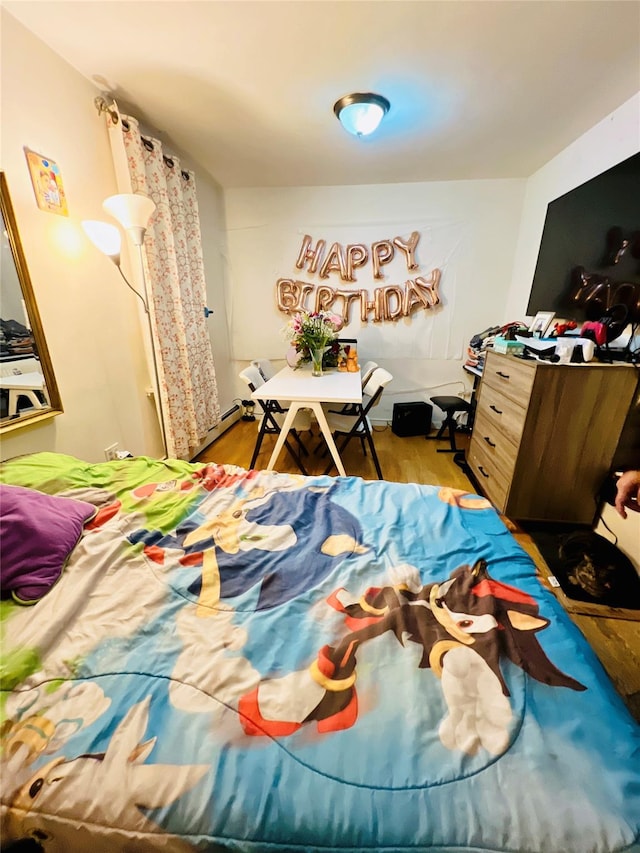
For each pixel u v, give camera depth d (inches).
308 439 137.7
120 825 20.6
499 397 84.8
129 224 67.2
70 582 36.5
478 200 124.0
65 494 49.0
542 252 101.0
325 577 38.4
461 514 49.3
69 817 21.0
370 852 19.1
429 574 38.4
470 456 107.3
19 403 60.1
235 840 19.9
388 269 134.3
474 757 22.4
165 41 59.6
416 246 130.9
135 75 68.4
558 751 22.5
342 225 132.1
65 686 27.3
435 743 23.2
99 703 26.1
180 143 96.0
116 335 82.0
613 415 68.7
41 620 32.2
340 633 31.8
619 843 18.6
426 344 141.3
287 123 85.4
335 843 19.5
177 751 23.1
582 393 68.0
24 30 56.8
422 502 51.8
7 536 36.0
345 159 105.8
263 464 115.6
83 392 73.1
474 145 96.0
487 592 35.1
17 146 57.4
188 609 34.4
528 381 70.3
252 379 103.3
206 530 45.8
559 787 20.8
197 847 20.1
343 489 55.8
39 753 23.2
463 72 67.1
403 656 29.1
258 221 135.3
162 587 36.6
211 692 26.7
